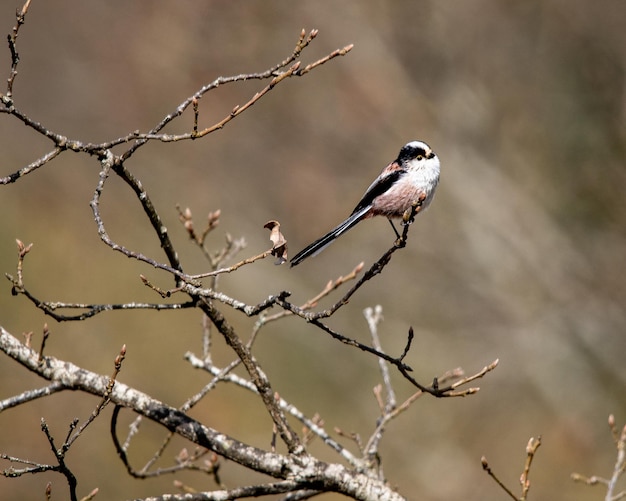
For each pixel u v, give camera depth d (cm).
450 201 1705
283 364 1638
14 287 434
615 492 1409
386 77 1716
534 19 1670
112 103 1848
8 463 1244
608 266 1623
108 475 1275
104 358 1523
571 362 1605
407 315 1705
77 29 1905
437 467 1458
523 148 1695
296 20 1716
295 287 1745
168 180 1866
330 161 1781
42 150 1947
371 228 1770
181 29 1734
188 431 470
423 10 1695
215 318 470
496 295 1684
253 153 1808
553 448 1509
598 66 1616
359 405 1576
